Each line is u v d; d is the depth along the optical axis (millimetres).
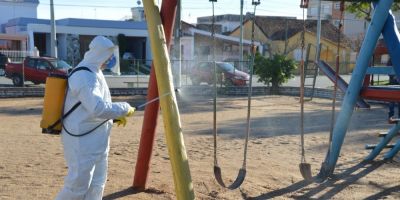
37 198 5828
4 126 12242
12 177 6828
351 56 44125
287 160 8273
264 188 6477
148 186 6426
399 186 6691
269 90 24578
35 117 14273
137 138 10383
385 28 6914
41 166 7543
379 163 8125
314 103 19547
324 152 9000
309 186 6617
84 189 4359
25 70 25188
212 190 6297
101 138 4391
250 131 11625
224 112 15961
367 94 7094
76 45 49594
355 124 12938
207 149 9203
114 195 6043
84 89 4191
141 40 53031
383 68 7199
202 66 26828
